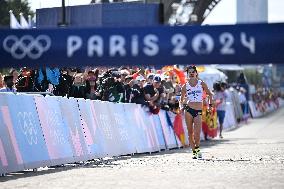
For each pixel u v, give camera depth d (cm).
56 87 3491
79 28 1277
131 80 4081
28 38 1272
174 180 2158
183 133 4738
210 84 7394
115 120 3497
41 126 2653
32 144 2548
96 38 1276
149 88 4081
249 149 4078
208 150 4016
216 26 1259
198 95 3322
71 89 3638
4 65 1270
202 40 1259
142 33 1277
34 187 1981
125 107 3694
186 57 1274
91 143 3111
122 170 2555
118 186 1994
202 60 1263
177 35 1270
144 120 3972
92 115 3189
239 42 1253
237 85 10725
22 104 2544
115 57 1275
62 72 3541
